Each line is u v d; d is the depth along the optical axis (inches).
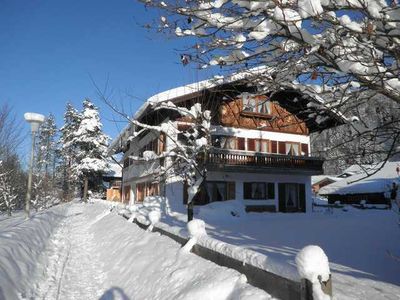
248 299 168.9
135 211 565.9
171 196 873.5
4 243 311.1
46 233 516.7
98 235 551.2
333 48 124.1
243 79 165.6
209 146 452.1
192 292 198.7
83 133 2001.7
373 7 111.0
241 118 995.9
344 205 1291.8
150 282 251.6
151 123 861.8
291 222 672.4
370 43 121.1
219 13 139.3
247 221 709.9
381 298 193.8
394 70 120.3
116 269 322.3
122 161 1588.3
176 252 276.5
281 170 989.2
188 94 622.8
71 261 381.1
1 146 748.0
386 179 1456.7
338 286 213.9
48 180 1209.4
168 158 597.9
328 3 115.0
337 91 150.1
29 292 253.6
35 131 522.9
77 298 260.2
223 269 210.7
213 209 802.8
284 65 140.5
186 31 149.6
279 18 116.1
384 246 374.0
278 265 164.7
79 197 2426.2
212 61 150.0
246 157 946.1
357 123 154.1
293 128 1086.4
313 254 141.4
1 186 761.0
